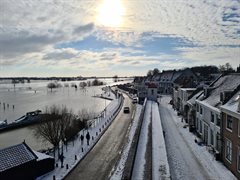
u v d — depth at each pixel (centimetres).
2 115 7956
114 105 8662
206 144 3484
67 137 3941
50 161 2728
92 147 3516
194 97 4675
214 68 15825
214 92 3656
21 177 2386
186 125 4741
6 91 19788
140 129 4244
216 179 2398
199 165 2761
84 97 13112
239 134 2358
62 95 14888
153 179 2314
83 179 2470
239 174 2348
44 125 4016
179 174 2538
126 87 16038
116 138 3962
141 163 2738
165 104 8231
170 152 3209
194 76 11062
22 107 9544
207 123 3422
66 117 4212
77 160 2994
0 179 2208
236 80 3269
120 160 2873
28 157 2488
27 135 5262
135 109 7219
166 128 4581
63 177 2522
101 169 2698
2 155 2380
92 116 6481
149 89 9125
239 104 2348
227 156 2692
